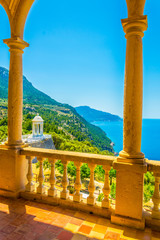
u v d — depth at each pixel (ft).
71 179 40.32
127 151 9.06
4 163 12.11
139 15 8.52
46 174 48.14
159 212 8.84
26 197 11.85
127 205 8.88
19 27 11.98
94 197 10.21
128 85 8.86
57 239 7.64
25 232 8.10
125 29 9.07
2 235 7.86
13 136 12.17
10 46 11.94
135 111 8.81
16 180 11.87
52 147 115.24
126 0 8.88
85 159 10.08
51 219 9.27
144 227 8.61
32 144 97.25
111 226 8.79
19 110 12.26
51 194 11.15
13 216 9.50
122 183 8.95
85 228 8.53
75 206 10.39
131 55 8.80
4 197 11.97
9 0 11.75
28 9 12.14
